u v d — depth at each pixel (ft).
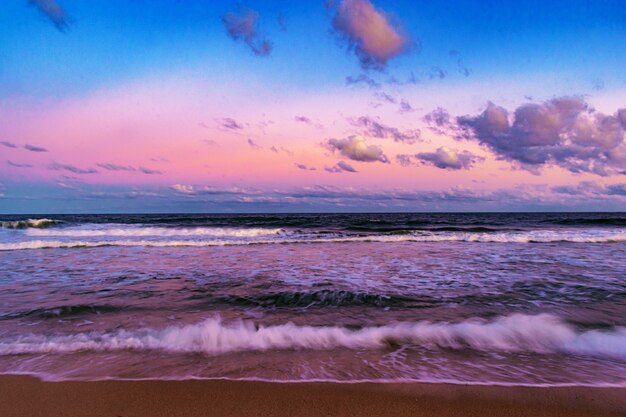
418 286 24.04
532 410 9.49
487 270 29.96
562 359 12.92
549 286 23.85
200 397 10.11
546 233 71.87
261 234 71.61
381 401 9.95
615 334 15.31
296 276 27.63
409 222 121.90
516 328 15.81
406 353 13.41
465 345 14.19
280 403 9.82
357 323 16.89
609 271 29.25
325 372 11.75
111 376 11.34
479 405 9.75
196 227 90.48
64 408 9.50
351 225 101.60
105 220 129.18
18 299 20.66
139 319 17.33
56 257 38.86
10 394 10.20
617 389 10.63
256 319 17.58
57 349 13.53
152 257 38.83
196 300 20.75
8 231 73.10
